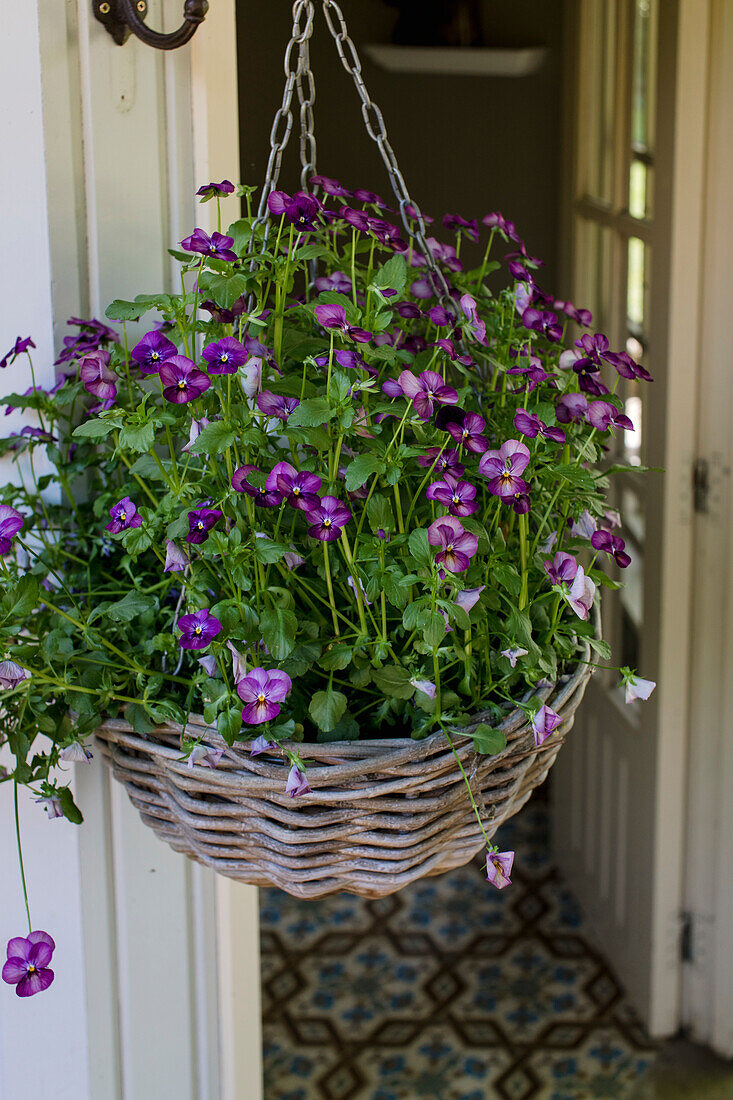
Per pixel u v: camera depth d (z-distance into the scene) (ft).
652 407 10.66
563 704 6.14
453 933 13.32
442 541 5.76
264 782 5.87
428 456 5.92
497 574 5.97
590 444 6.25
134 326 6.93
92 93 6.71
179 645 5.88
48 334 6.81
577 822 13.55
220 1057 7.65
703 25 9.62
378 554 5.90
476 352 6.50
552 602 6.16
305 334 6.52
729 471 10.35
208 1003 7.55
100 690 6.10
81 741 6.25
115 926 7.31
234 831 6.07
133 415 6.03
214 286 6.07
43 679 6.07
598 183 12.37
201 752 5.93
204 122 6.88
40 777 6.26
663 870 11.31
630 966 12.14
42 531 6.65
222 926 7.50
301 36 6.27
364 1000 12.34
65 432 6.82
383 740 5.83
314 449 6.28
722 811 11.02
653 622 10.91
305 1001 12.33
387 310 6.28
